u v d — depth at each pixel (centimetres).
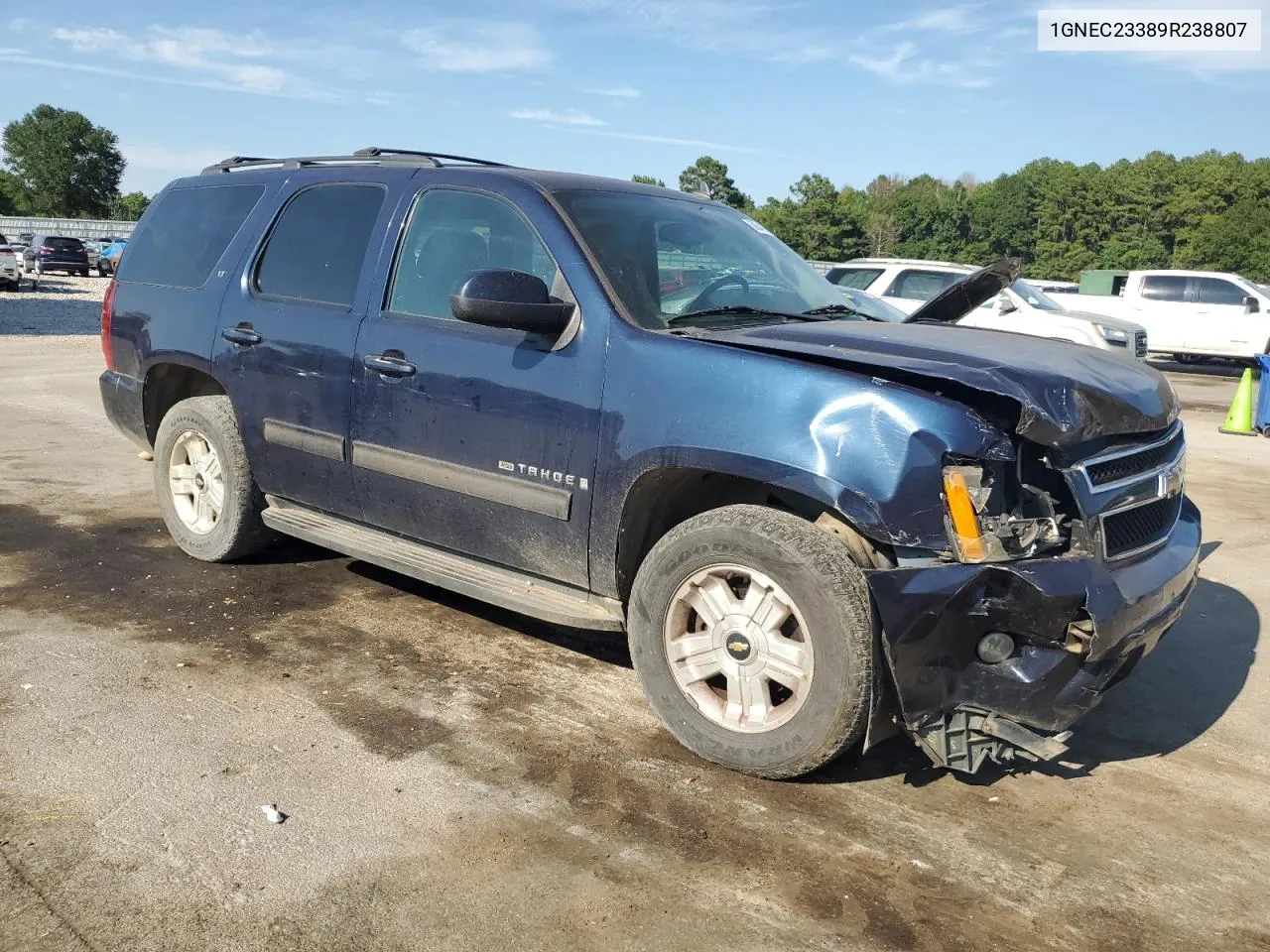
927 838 300
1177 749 367
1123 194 8131
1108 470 319
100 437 870
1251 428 1177
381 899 262
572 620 365
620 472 346
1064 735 306
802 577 307
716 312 382
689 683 340
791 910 264
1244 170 7712
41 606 463
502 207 399
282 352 457
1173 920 266
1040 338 383
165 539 573
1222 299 2039
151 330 529
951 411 299
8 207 10675
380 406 418
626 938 251
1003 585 292
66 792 307
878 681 303
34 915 251
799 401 313
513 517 381
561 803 311
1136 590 307
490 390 380
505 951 245
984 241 9275
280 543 550
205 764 328
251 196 507
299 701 377
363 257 439
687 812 309
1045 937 257
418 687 393
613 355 351
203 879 268
